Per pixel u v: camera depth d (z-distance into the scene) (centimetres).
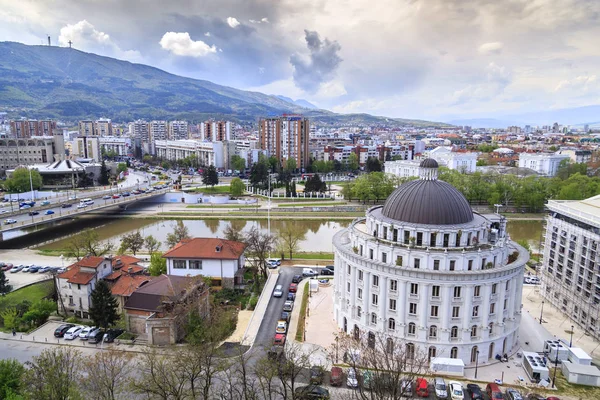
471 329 8688
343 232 11394
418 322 8706
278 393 7375
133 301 9712
